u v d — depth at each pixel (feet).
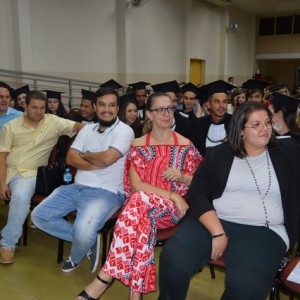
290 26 46.24
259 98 12.09
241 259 4.72
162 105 6.45
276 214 5.18
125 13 25.25
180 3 32.09
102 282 5.61
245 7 41.88
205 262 5.16
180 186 6.55
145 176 6.61
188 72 33.86
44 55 20.44
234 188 5.30
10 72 17.84
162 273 5.03
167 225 6.34
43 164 9.05
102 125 7.72
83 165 7.54
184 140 6.82
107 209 7.05
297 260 5.02
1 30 18.28
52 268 7.75
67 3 21.50
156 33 29.30
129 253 5.50
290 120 6.50
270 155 5.21
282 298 6.42
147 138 6.83
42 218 7.34
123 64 25.98
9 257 7.86
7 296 6.63
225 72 41.04
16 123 8.96
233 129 5.22
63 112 14.66
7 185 8.68
